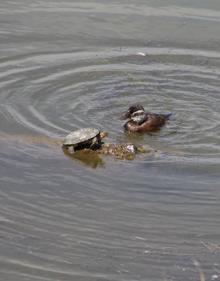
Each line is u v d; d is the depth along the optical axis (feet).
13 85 52.16
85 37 61.62
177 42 61.31
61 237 34.06
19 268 31.48
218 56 59.16
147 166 41.63
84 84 53.21
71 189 38.73
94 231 34.71
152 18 65.31
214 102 51.29
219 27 63.77
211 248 33.42
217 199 38.11
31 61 56.80
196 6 67.82
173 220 36.04
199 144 44.65
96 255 32.63
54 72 54.95
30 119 46.96
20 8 66.74
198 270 31.55
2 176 39.75
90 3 68.18
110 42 60.95
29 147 43.24
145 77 55.11
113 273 31.27
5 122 46.26
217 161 42.24
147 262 32.14
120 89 52.80
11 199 37.42
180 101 51.34
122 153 43.01
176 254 32.86
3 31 62.03
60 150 43.19
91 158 42.52
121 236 34.35
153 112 49.08
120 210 36.83
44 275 31.01
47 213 36.24
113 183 39.58
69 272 31.30
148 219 36.04
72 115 48.11
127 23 64.28
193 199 38.09
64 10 66.54
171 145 44.50
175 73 56.03
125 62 57.52
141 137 45.47
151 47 60.39
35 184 39.11
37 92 51.24
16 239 33.71
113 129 46.55
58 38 61.16
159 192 38.70
